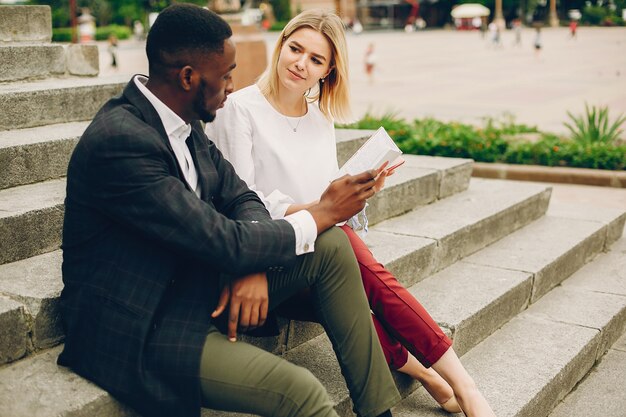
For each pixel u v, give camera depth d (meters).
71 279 2.14
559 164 7.84
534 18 66.00
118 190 2.01
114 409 2.14
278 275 2.33
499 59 28.05
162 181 2.04
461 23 62.75
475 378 3.14
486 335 3.55
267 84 2.82
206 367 2.05
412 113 12.76
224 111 2.77
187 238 2.05
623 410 3.29
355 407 2.41
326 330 2.40
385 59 29.23
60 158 3.46
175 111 2.17
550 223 5.03
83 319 2.11
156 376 2.06
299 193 2.79
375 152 2.47
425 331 2.59
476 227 4.28
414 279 3.73
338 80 2.84
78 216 2.10
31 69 4.44
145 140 2.02
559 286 4.33
